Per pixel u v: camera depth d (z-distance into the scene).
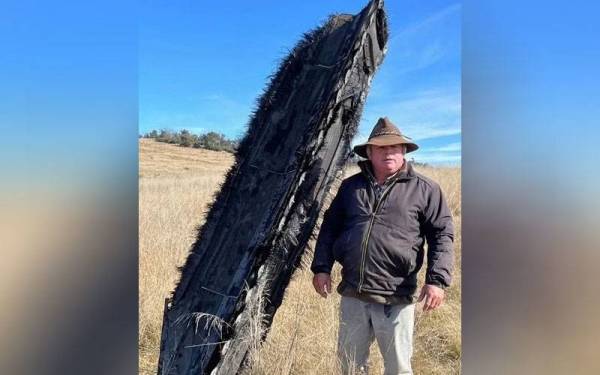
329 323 2.67
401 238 2.26
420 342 2.90
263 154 2.65
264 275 2.41
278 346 2.64
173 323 2.61
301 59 2.68
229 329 2.40
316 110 2.42
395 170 2.31
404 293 2.30
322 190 2.47
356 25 2.51
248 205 2.61
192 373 2.42
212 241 2.68
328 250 2.42
